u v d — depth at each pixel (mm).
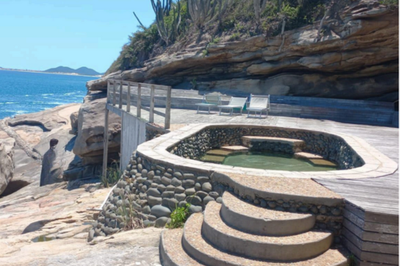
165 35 25000
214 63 21469
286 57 18984
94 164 18781
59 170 19500
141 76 23969
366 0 16344
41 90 128875
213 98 16641
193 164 6715
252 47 19625
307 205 5273
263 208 5387
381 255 4660
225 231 5020
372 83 18500
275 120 15047
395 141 11047
